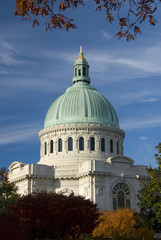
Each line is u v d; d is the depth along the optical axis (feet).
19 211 130.93
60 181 289.12
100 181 274.57
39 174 287.28
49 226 126.93
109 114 336.70
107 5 68.03
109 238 155.74
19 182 295.07
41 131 333.62
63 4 68.23
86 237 134.62
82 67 362.33
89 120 324.39
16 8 69.26
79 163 291.38
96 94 346.33
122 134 336.49
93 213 135.13
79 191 284.41
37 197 138.00
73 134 315.58
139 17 67.97
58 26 72.38
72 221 127.54
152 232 186.29
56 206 128.88
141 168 294.46
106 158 311.47
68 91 350.84
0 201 210.18
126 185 286.05
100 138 317.22
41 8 69.87
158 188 198.08
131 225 181.68
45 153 328.49
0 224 112.68
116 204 278.87
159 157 203.62
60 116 330.13
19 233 114.42
